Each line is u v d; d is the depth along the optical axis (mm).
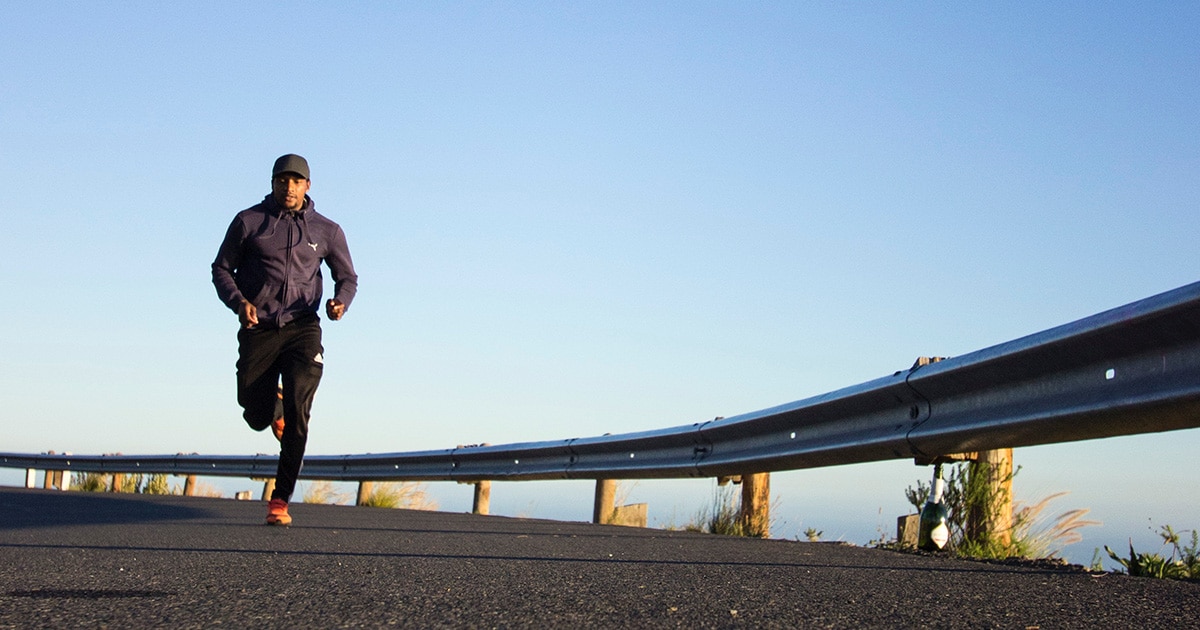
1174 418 3725
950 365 4977
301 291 6879
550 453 9734
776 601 3047
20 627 2480
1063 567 4449
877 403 5680
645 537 6043
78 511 8406
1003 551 5297
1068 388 4258
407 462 11828
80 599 2943
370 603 2885
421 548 4840
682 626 2596
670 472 7996
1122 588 3518
